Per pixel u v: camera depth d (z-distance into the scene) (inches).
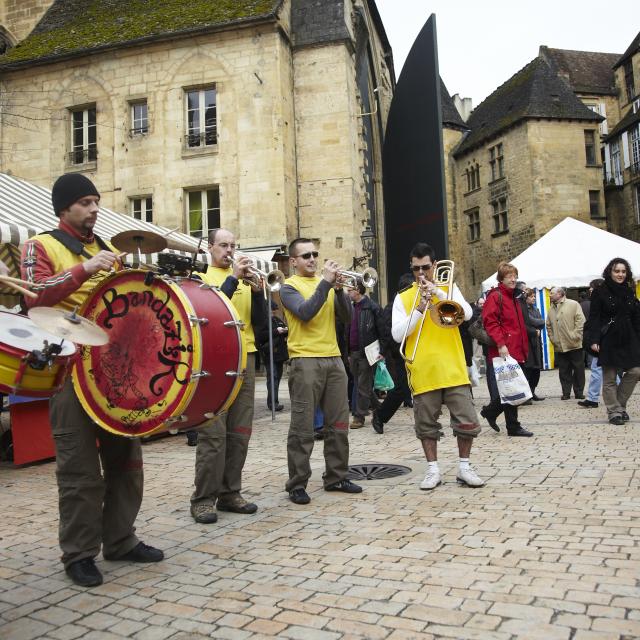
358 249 858.1
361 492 203.5
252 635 106.4
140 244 155.3
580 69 1702.8
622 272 312.8
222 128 816.3
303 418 194.7
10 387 108.1
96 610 119.5
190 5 872.9
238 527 171.0
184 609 118.3
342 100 839.7
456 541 149.5
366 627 107.2
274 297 373.4
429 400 201.3
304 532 163.6
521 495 187.8
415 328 203.0
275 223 795.4
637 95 1571.1
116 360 131.6
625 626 102.9
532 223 1366.9
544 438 284.5
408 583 125.5
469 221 1619.1
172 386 126.3
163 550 153.9
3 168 879.1
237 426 188.5
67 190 137.9
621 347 312.7
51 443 280.2
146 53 842.2
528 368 372.5
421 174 783.1
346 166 832.9
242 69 812.0
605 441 268.1
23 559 151.6
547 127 1375.5
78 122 881.5
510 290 294.2
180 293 127.6
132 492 148.1
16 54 892.0
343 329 343.3
